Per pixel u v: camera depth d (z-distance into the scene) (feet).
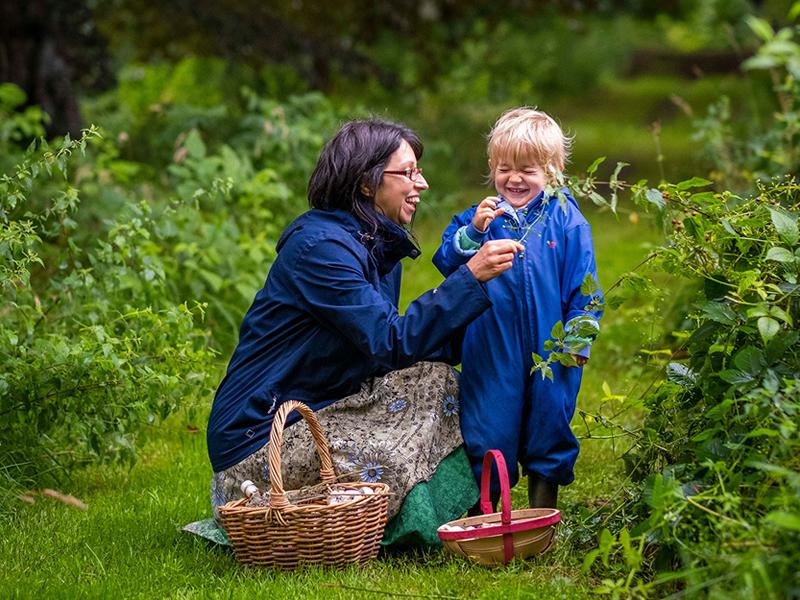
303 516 14.85
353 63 55.36
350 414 16.24
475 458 16.26
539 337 16.08
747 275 13.82
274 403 16.14
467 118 65.67
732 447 13.16
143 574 15.53
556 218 16.48
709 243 15.08
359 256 16.03
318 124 39.73
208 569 15.70
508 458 16.14
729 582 11.94
